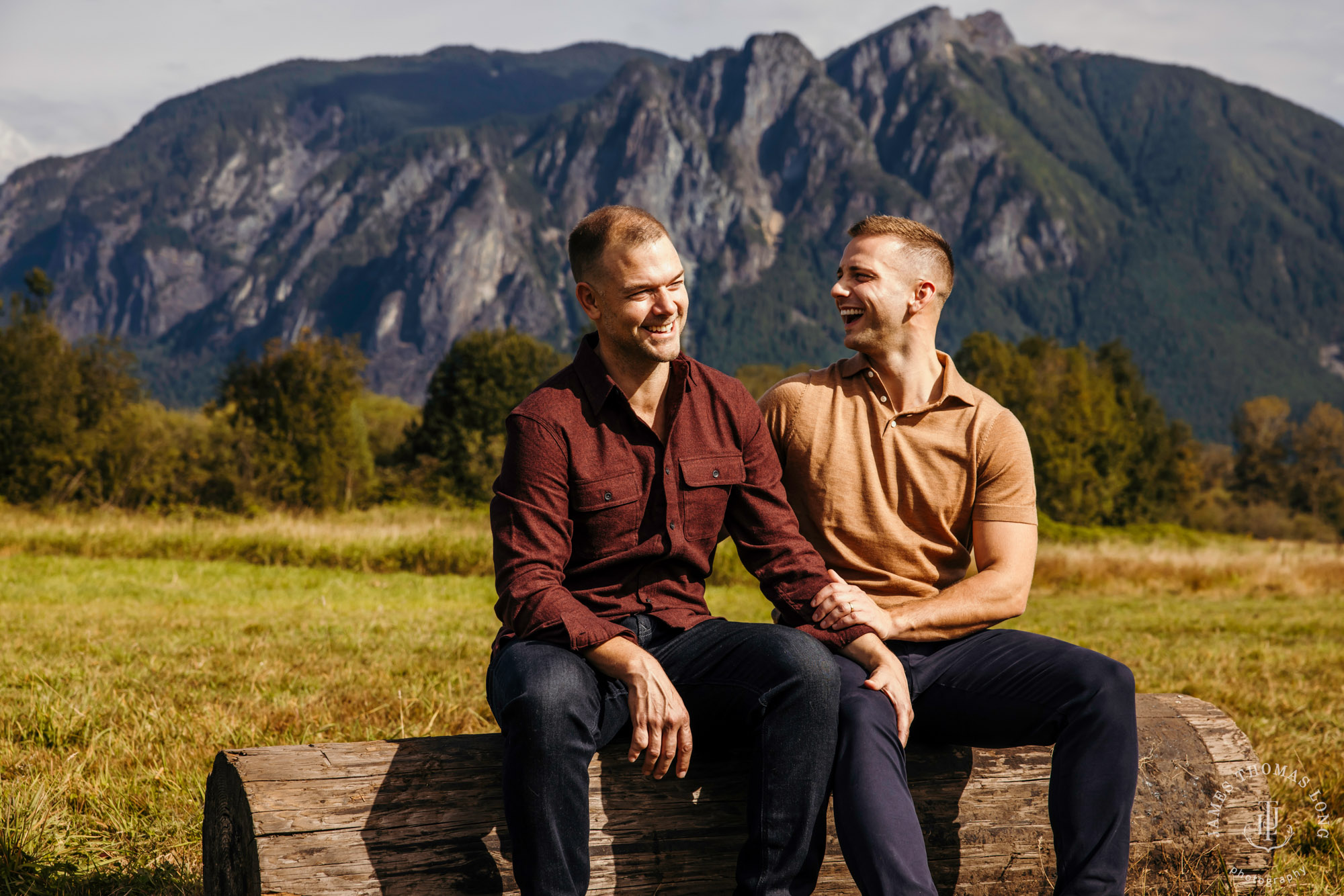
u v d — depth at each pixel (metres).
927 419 2.54
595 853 2.02
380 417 63.66
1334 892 2.92
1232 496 98.25
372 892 1.91
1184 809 2.44
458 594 11.87
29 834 2.88
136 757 3.73
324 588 11.55
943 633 2.35
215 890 2.08
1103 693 2.13
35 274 28.97
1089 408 70.19
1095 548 24.92
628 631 2.09
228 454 33.22
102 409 29.58
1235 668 7.10
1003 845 2.29
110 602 9.30
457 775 2.01
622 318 2.20
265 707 4.55
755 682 2.03
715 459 2.30
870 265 2.52
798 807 1.99
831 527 2.54
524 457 2.19
